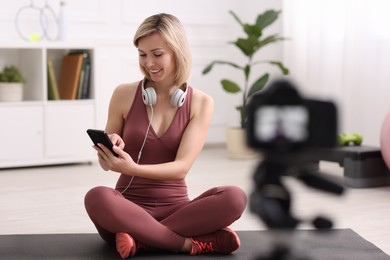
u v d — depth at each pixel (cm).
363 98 441
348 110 449
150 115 227
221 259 214
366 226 270
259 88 459
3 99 429
